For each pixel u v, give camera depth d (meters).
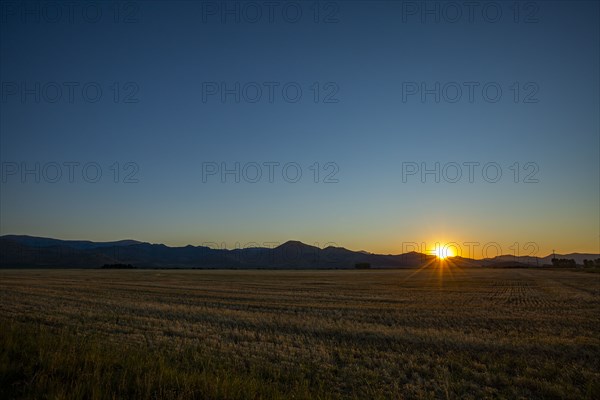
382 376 13.03
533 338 18.75
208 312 27.02
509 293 45.03
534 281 70.19
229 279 78.00
